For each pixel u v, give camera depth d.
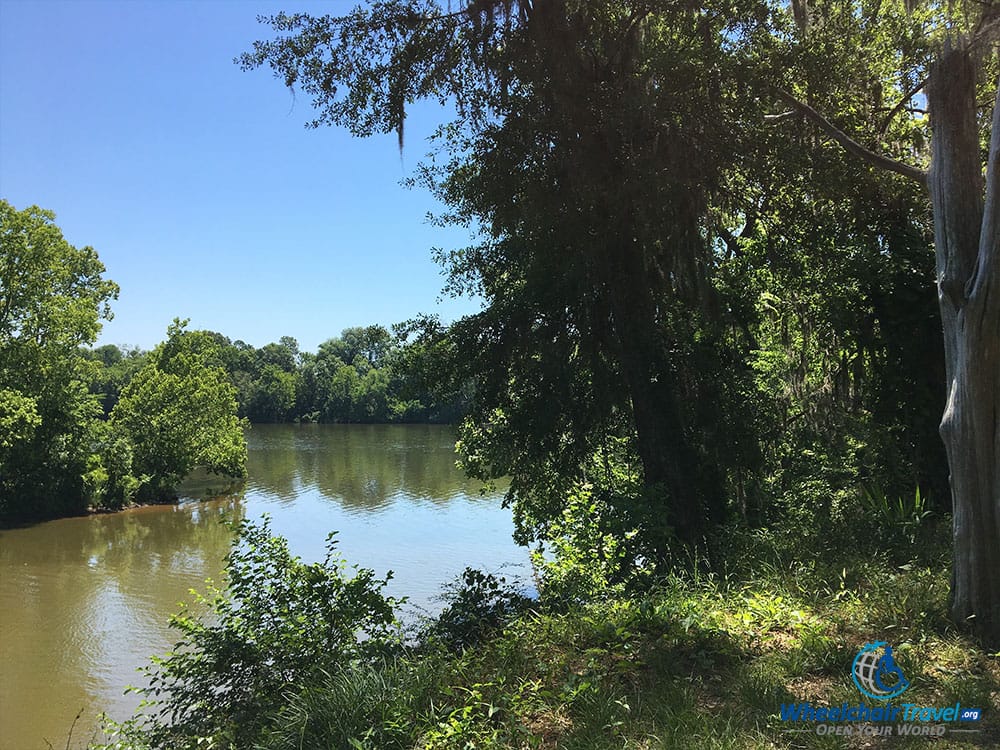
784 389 11.87
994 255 4.55
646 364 10.21
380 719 4.21
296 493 39.00
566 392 11.66
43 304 34.72
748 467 10.39
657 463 9.93
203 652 6.55
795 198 10.50
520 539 14.80
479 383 12.59
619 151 9.53
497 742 3.72
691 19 8.93
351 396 109.88
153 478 37.56
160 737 6.15
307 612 6.62
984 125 9.28
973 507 4.75
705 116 9.08
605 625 5.25
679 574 7.25
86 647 15.55
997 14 6.46
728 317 10.59
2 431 30.86
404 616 11.58
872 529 7.80
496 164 10.03
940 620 4.93
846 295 9.82
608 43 9.63
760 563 6.82
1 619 17.55
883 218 10.61
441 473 47.09
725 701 4.01
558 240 10.30
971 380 4.73
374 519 30.16
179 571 22.72
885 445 9.49
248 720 5.68
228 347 122.38
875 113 11.03
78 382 37.22
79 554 25.50
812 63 8.85
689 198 9.48
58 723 11.78
